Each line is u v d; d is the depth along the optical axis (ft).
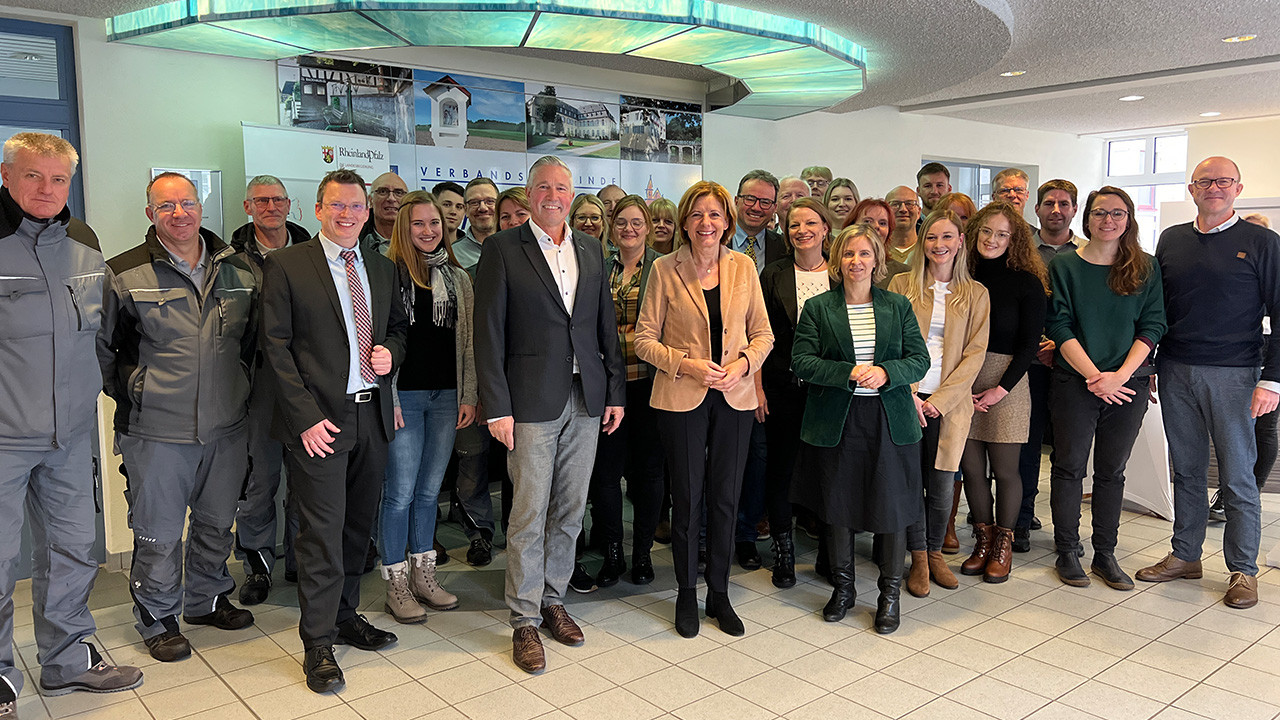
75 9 13.00
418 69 18.19
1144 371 12.20
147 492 9.87
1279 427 17.20
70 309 8.75
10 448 8.43
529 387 9.86
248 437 10.53
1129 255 11.78
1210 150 31.73
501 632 10.87
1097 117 29.76
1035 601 11.76
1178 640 10.43
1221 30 17.49
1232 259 11.50
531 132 20.15
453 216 14.28
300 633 9.48
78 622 9.32
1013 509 12.60
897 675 9.55
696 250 10.58
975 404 12.26
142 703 9.02
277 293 9.09
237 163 15.52
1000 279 12.19
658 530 14.92
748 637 10.62
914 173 28.37
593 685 9.37
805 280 12.52
